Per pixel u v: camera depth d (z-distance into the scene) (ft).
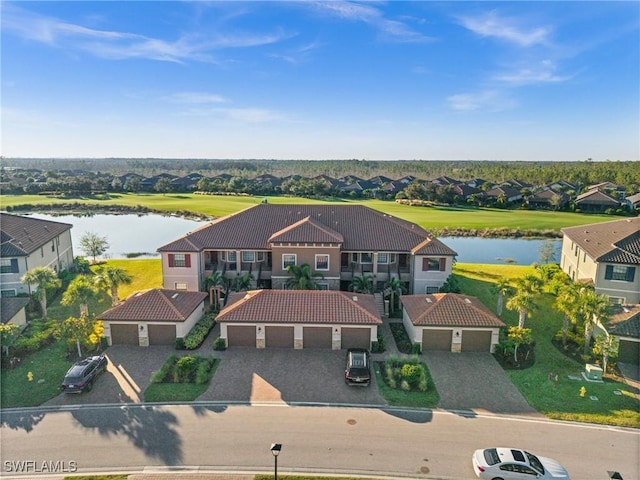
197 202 413.18
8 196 468.75
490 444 72.59
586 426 77.46
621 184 443.73
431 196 411.54
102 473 66.03
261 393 87.35
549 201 377.71
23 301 118.52
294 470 66.54
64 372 95.55
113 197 462.60
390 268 140.77
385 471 66.44
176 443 72.54
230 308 109.09
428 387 89.71
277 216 153.17
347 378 89.40
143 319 106.73
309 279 127.24
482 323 103.60
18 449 71.20
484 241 265.75
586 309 99.91
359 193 465.47
